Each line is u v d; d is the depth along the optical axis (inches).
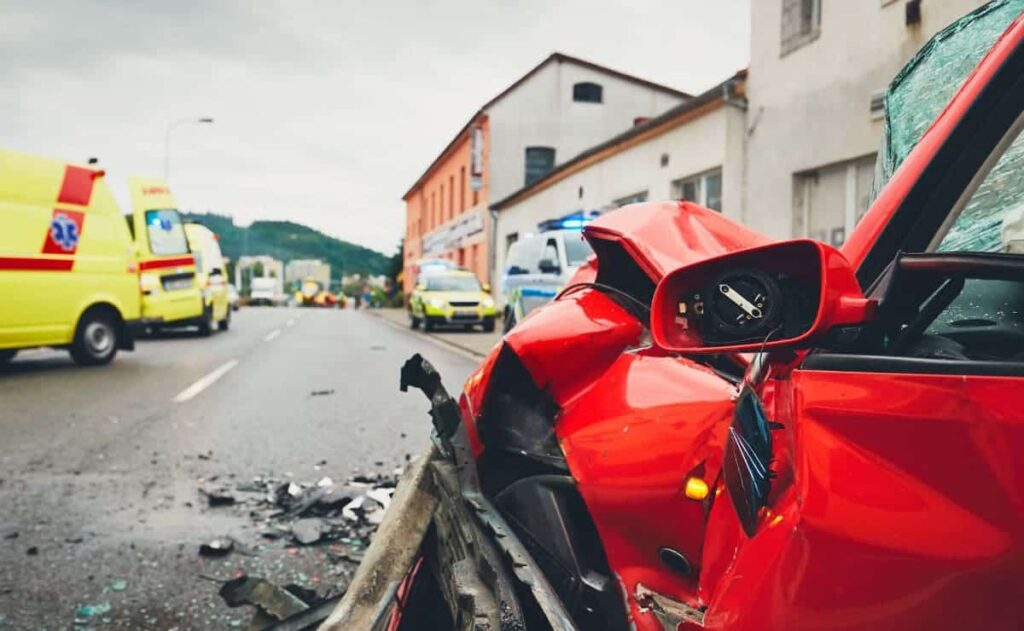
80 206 446.0
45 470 205.2
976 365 35.3
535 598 56.2
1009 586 32.4
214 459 219.1
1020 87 46.6
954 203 49.6
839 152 454.9
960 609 33.3
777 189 510.9
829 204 478.0
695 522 61.7
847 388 38.6
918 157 50.3
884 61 419.5
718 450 61.5
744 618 41.4
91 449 230.4
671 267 70.4
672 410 66.7
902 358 37.6
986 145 48.3
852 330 42.2
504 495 81.5
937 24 384.8
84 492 185.3
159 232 638.5
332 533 158.4
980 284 47.7
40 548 148.1
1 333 403.9
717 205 596.1
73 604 124.0
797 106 490.6
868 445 37.1
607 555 68.2
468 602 58.9
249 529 160.9
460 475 78.7
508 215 1237.7
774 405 47.0
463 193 1562.5
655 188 687.1
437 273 898.7
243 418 284.5
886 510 35.7
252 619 110.9
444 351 588.7
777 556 40.0
